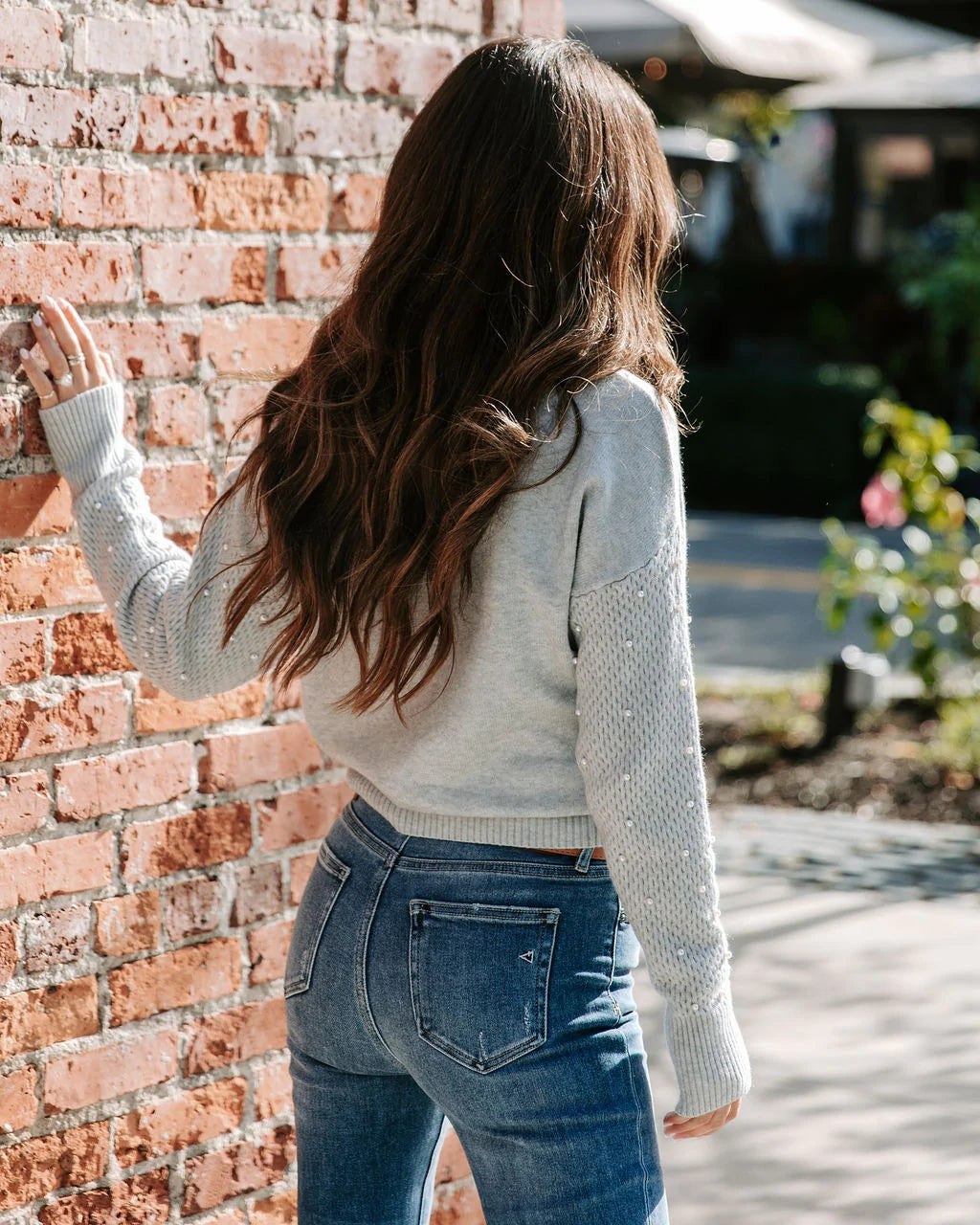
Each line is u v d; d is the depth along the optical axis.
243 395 2.21
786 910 4.63
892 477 6.82
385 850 1.71
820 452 13.11
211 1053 2.26
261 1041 2.32
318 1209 1.85
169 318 2.11
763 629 9.18
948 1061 3.66
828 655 8.54
